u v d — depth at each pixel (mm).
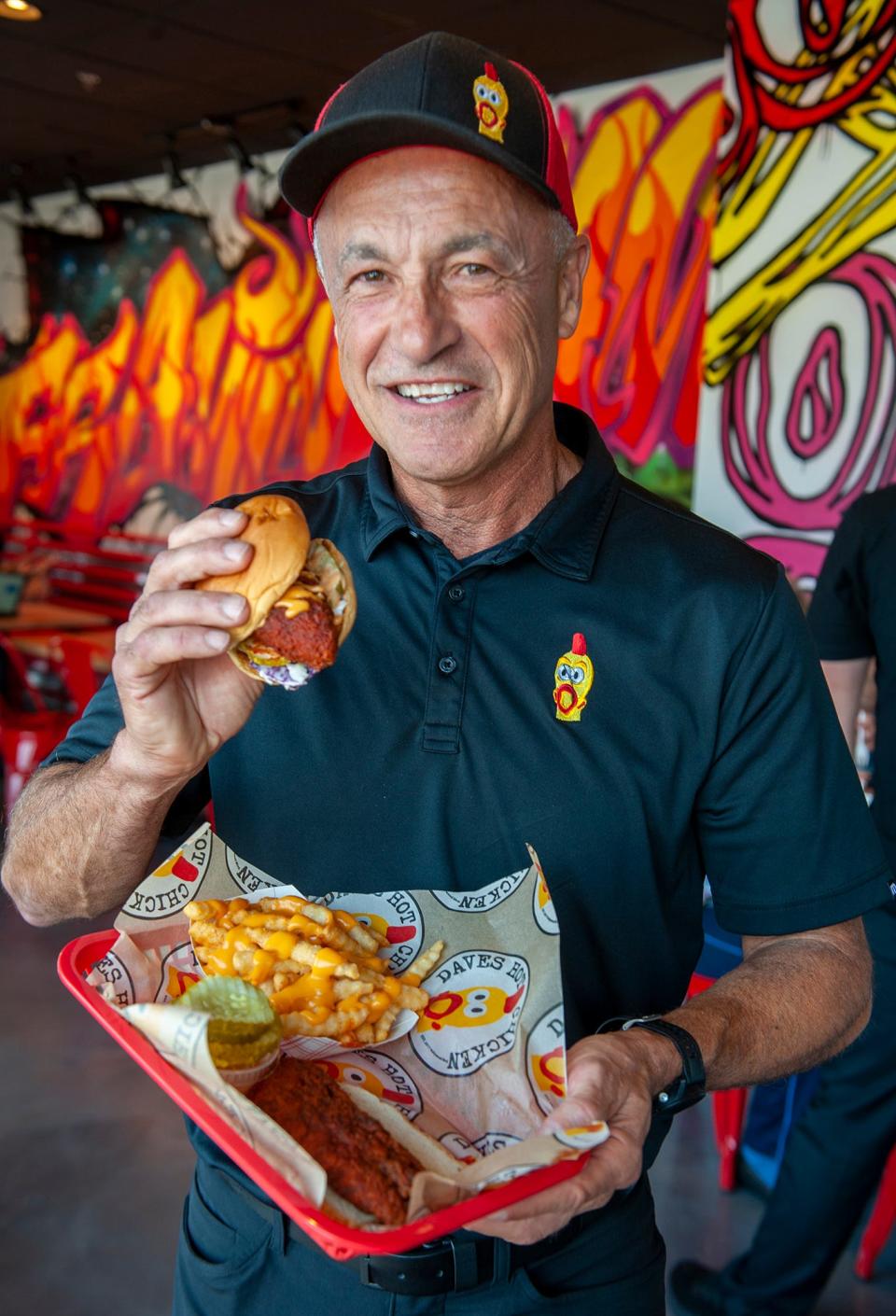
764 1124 3023
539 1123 930
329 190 1104
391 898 1129
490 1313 1076
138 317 7766
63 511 8516
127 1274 2648
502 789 1172
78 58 5160
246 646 963
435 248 1044
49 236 8414
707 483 4266
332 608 1030
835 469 3793
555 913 1115
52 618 6488
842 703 2619
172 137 6465
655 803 1175
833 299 3746
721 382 4168
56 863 1154
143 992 1050
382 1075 1016
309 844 1203
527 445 1203
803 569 3941
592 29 4285
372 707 1208
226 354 7133
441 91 1022
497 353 1085
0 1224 2811
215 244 7145
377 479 1270
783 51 3822
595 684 1187
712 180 4562
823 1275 2414
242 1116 847
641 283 4859
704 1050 1011
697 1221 2848
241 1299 1149
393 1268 1042
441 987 1065
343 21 4445
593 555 1218
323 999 1004
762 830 1193
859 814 1213
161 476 7688
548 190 1068
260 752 1229
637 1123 895
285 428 6770
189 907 1082
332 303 1159
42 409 8641
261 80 5355
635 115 4855
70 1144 3162
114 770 1072
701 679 1183
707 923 2627
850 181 3654
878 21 3516
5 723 5965
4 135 6691
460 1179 838
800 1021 1116
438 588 1218
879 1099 2297
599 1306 1137
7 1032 3799
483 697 1188
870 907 1190
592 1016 1175
